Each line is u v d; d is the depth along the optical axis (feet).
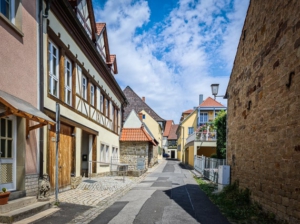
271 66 19.57
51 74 26.30
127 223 17.79
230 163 31.89
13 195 18.04
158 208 22.62
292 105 16.01
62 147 28.89
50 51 26.04
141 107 144.87
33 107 19.63
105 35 50.55
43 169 23.30
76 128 33.32
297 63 15.57
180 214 20.53
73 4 33.99
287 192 16.26
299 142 14.99
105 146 50.67
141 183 41.45
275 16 19.10
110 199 26.55
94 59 41.60
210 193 30.96
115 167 57.93
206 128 74.49
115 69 61.62
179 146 151.33
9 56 17.99
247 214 20.24
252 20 24.56
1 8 18.43
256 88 22.76
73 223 17.47
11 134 19.02
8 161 18.48
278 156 17.71
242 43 28.04
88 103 39.09
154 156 98.94
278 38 18.47
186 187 36.83
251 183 23.31
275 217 17.90
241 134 27.09
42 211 19.17
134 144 67.51
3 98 15.03
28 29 20.67
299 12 15.51
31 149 20.83
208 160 52.85
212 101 112.78
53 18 26.05
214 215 20.33
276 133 18.16
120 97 67.97
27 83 20.38
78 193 29.01
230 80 33.30
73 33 31.96
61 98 28.32
